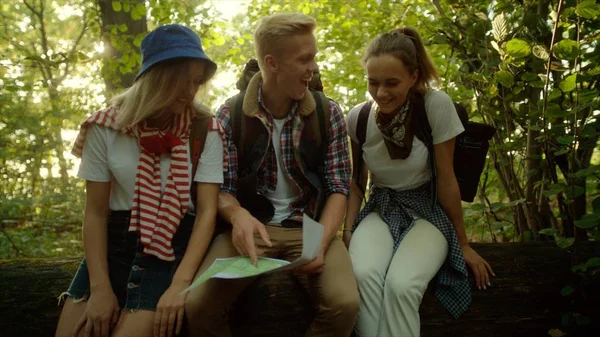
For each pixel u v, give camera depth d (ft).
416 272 7.03
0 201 18.20
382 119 7.88
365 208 8.47
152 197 6.79
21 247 17.37
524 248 8.63
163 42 6.63
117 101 7.07
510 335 8.14
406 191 8.24
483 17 9.89
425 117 7.77
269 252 7.46
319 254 6.91
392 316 6.86
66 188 22.50
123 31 15.42
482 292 8.00
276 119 7.73
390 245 7.66
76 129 23.18
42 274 7.77
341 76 18.54
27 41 23.52
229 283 6.55
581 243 8.71
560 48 8.16
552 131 8.78
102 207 6.89
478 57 10.22
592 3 8.03
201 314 6.46
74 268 7.93
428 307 7.77
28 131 20.67
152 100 6.59
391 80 7.41
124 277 6.91
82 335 6.45
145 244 6.68
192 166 7.04
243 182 7.61
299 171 7.68
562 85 8.21
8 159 20.71
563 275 8.26
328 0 16.71
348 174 7.85
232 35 19.33
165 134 6.87
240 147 7.62
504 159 10.33
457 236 8.12
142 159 6.82
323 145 7.75
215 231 7.75
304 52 7.16
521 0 10.18
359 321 7.06
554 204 13.66
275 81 7.41
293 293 7.53
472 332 7.97
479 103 10.46
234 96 7.90
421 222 8.00
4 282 7.63
